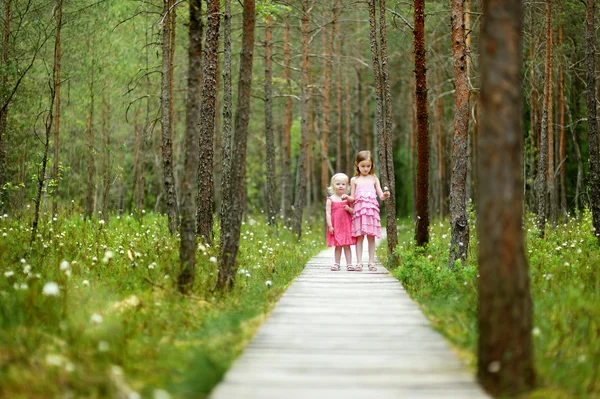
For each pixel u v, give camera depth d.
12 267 9.76
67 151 27.56
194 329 7.13
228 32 15.88
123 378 5.04
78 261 10.62
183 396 4.70
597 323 6.86
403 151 51.22
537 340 6.29
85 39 21.03
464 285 9.40
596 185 15.16
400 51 30.50
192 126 8.79
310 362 5.58
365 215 12.25
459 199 11.98
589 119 15.14
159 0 19.66
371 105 46.06
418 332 6.75
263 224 25.64
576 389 5.05
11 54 17.23
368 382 5.02
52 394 4.64
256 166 44.09
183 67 26.56
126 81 22.92
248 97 9.34
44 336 6.03
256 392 4.74
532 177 24.62
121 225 18.25
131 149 30.61
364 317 7.54
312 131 35.31
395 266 13.50
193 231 8.85
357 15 32.28
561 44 21.78
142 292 8.62
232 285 9.34
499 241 5.05
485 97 5.12
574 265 10.47
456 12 12.18
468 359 5.79
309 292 9.49
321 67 32.78
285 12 24.53
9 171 20.09
